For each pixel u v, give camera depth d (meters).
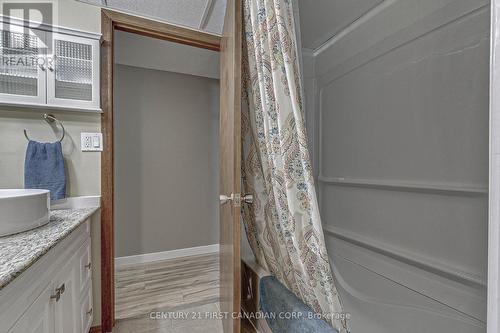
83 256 1.32
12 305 0.64
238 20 1.20
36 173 1.40
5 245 0.80
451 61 1.24
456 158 1.21
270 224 1.35
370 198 1.70
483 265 1.09
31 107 1.40
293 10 1.22
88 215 1.31
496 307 0.42
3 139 1.38
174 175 2.92
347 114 1.91
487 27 1.09
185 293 2.04
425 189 1.34
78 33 1.48
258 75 1.21
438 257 1.28
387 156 1.59
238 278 1.23
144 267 2.59
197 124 3.04
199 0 1.57
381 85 1.63
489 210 0.44
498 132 0.42
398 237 1.50
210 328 1.59
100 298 1.57
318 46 2.12
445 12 1.26
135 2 1.57
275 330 1.26
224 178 1.57
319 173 2.16
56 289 0.92
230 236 1.33
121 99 2.67
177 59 2.58
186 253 2.96
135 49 2.37
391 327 1.39
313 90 2.19
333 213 2.02
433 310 1.24
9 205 0.91
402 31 1.49
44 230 0.99
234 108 1.21
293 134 1.09
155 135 2.83
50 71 1.42
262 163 1.27
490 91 0.43
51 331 0.88
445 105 1.26
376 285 1.56
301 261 1.07
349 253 1.80
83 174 1.55
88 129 1.56
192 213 3.01
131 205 2.72
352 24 1.82
